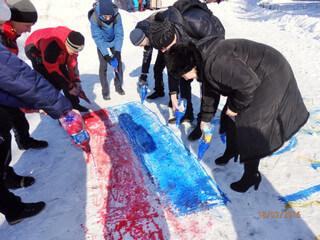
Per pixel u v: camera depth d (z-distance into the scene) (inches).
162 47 78.2
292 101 66.2
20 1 72.9
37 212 75.0
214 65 54.5
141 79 130.9
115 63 135.2
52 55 97.0
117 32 137.3
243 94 57.3
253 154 69.1
